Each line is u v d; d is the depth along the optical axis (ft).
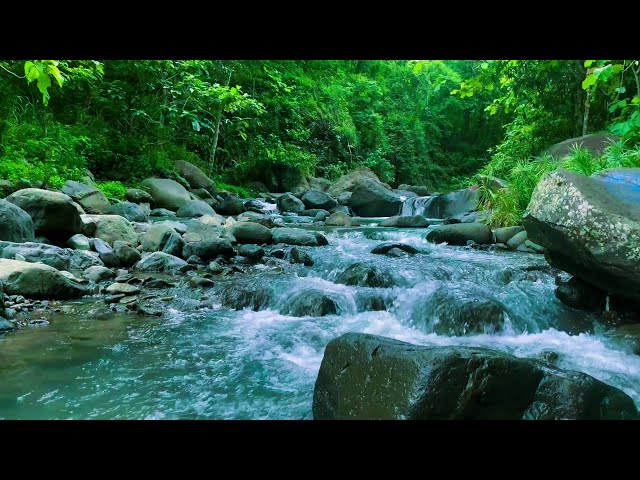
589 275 12.57
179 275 17.76
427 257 20.39
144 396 8.78
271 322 13.43
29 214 18.51
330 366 7.92
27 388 8.88
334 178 57.62
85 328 12.17
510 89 31.96
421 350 6.98
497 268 17.37
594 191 11.63
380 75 72.02
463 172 78.59
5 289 13.69
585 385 6.81
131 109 39.14
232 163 49.96
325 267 18.45
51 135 31.60
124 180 36.24
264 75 54.13
